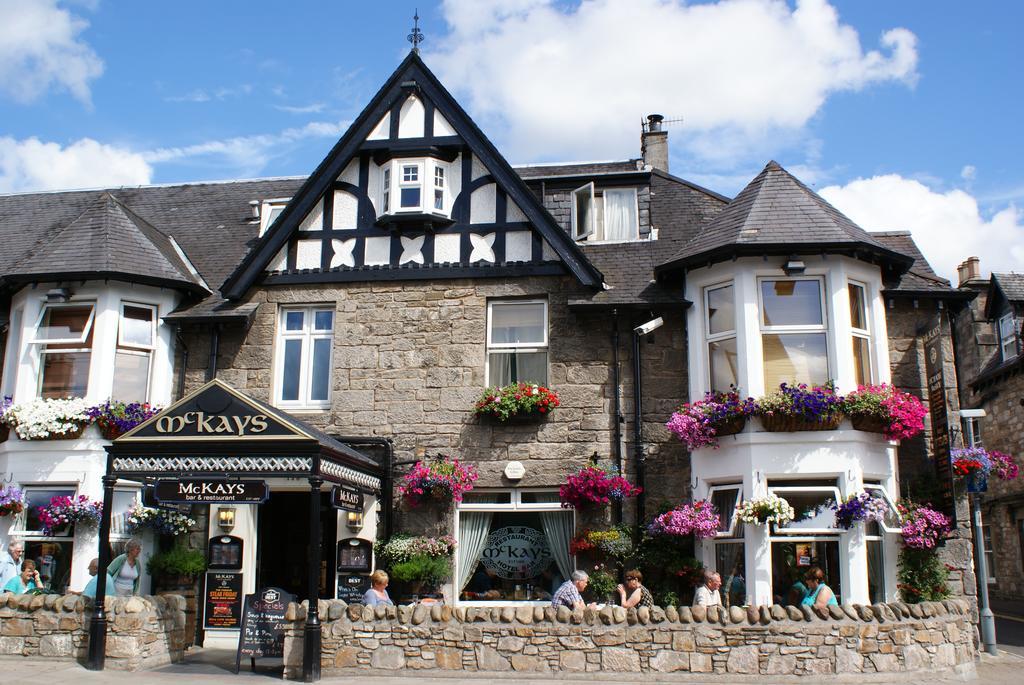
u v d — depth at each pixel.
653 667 9.10
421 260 12.98
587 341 12.46
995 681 9.57
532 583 12.00
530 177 14.70
